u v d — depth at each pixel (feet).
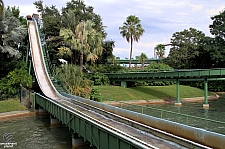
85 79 120.98
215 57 175.32
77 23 140.26
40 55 126.31
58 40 151.33
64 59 153.69
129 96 123.85
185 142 32.53
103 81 146.72
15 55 111.45
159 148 30.19
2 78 105.91
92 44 132.05
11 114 82.58
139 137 36.55
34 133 61.62
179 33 212.02
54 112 63.93
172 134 38.19
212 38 184.55
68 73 114.83
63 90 98.32
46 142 53.62
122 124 44.70
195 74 107.34
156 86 154.81
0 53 110.83
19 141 54.54
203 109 93.25
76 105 69.00
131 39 186.91
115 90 131.03
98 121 44.88
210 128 43.01
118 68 164.14
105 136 34.35
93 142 38.24
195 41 208.33
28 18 163.43
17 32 111.65
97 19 163.94
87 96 104.32
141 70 168.04
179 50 209.46
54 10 183.83
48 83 103.60
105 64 169.99
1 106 88.89
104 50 164.76
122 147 29.94
